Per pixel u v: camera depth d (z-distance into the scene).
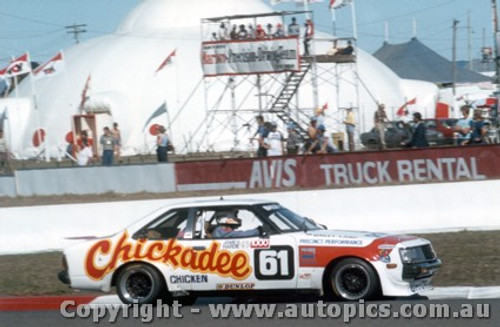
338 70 82.00
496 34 50.53
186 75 83.38
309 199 29.14
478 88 89.19
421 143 39.62
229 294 18.45
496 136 45.72
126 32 98.00
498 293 19.17
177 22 96.81
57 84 88.25
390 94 86.56
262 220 18.34
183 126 79.06
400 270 17.55
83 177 38.22
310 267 17.88
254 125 73.44
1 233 29.77
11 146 85.50
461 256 22.83
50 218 29.69
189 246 18.47
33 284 22.53
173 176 36.50
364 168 33.72
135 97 82.50
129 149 79.50
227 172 35.69
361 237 17.94
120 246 18.81
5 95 95.69
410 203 28.72
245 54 57.09
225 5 98.19
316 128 41.41
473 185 28.56
